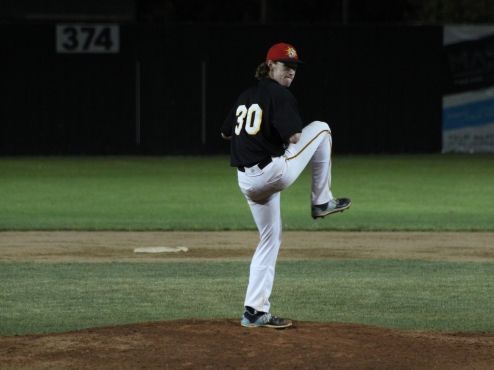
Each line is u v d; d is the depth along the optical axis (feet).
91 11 375.66
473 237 147.13
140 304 91.71
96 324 82.23
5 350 68.28
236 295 96.58
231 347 67.77
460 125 350.23
